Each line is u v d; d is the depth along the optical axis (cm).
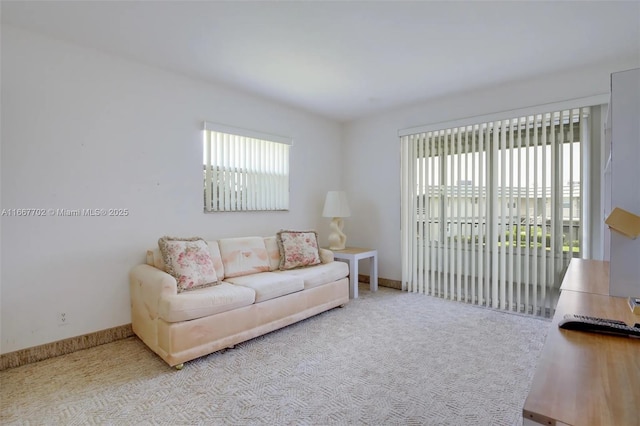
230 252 333
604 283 196
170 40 264
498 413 183
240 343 276
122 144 294
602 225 306
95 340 276
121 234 294
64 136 263
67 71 264
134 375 225
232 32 252
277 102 420
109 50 280
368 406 190
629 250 164
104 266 284
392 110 454
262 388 209
